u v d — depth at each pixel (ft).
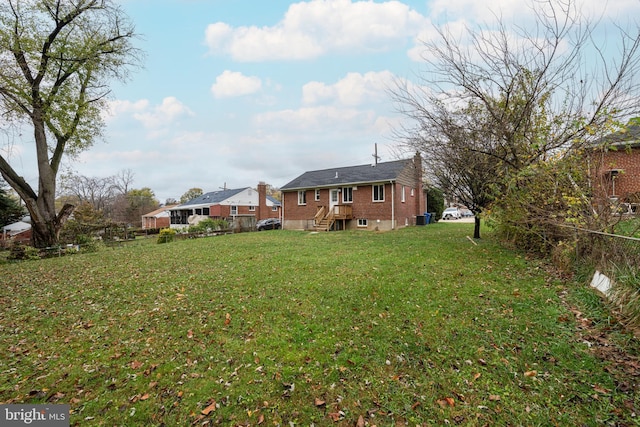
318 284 19.66
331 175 76.02
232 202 119.03
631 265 13.80
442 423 8.11
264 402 9.16
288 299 17.30
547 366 10.15
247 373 10.60
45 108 40.40
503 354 10.96
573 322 12.81
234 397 9.41
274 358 11.43
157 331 14.21
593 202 18.26
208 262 29.04
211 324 14.62
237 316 15.38
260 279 21.57
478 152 27.94
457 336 12.32
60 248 43.34
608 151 21.02
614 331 11.68
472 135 28.07
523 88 24.04
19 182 44.57
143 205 170.19
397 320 14.02
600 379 9.34
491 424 7.99
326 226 63.52
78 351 12.62
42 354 12.48
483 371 10.11
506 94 25.05
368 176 66.28
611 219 16.62
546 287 17.02
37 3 38.78
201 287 20.44
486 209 29.76
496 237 36.50
